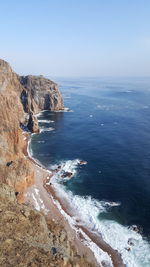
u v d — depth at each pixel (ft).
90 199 237.66
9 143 281.54
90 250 173.47
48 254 102.78
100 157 336.70
